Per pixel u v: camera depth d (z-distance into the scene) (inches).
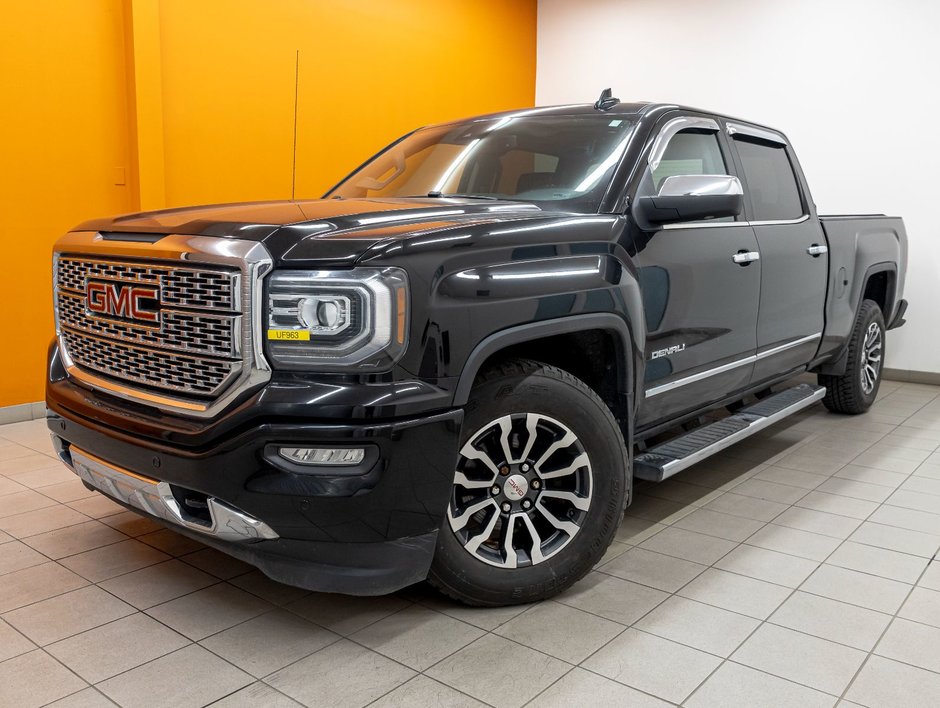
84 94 183.6
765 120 260.5
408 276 74.6
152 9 188.1
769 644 83.8
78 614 89.4
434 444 76.3
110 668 78.3
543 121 122.0
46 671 77.6
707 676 77.5
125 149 192.9
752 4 258.8
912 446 164.1
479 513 89.6
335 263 73.2
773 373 144.9
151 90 190.2
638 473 105.7
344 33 236.7
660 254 105.1
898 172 237.5
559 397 88.4
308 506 73.0
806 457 155.6
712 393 124.7
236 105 211.8
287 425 72.2
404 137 141.7
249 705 72.1
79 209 185.9
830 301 160.4
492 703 72.6
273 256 73.5
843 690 75.5
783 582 99.2
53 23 177.0
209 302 75.5
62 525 116.1
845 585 98.6
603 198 101.9
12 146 173.3
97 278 87.4
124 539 111.1
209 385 76.8
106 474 87.0
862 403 187.9
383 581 77.5
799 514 123.9
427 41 264.7
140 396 82.7
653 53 283.1
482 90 290.5
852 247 168.1
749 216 132.3
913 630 87.4
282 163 224.5
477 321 79.0
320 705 72.2
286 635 85.0
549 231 89.0
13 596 93.7
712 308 117.1
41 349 183.5
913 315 237.3
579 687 75.4
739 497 131.8
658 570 102.4
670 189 102.3
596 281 91.4
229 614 89.7
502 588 88.6
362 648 82.3
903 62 233.0
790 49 253.0
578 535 92.4
